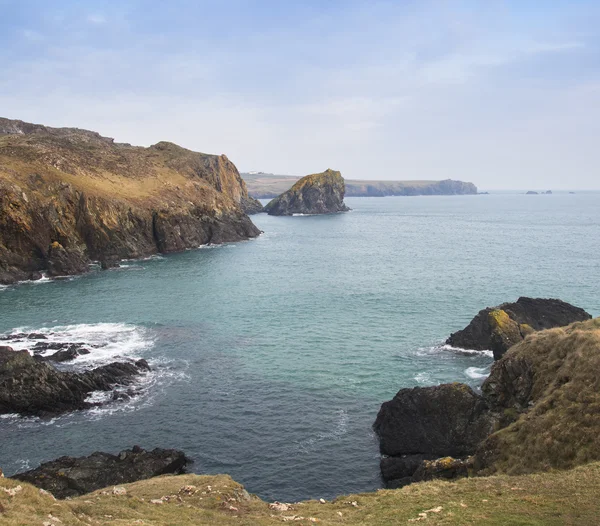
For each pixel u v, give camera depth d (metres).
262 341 63.50
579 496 20.95
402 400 40.62
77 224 117.50
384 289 92.12
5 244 101.31
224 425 43.06
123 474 34.56
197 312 77.06
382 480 35.81
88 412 45.50
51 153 132.75
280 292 90.44
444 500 22.75
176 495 25.75
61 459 35.88
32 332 67.06
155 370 54.56
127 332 67.50
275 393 48.78
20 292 90.06
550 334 37.94
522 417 31.30
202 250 143.38
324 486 34.97
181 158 188.75
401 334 65.50
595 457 25.33
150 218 136.00
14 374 47.12
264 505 24.95
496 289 90.06
